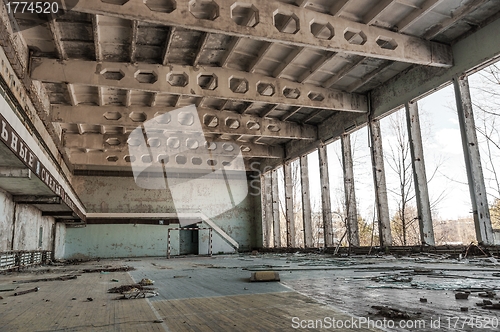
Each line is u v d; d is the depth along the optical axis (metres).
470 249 9.17
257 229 22.98
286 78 12.52
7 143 5.20
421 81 11.38
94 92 12.72
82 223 19.88
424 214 11.02
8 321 2.49
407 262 8.22
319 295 3.28
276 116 16.20
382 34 9.52
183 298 3.34
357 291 3.50
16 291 4.42
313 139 17.03
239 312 2.56
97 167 21.12
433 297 3.02
